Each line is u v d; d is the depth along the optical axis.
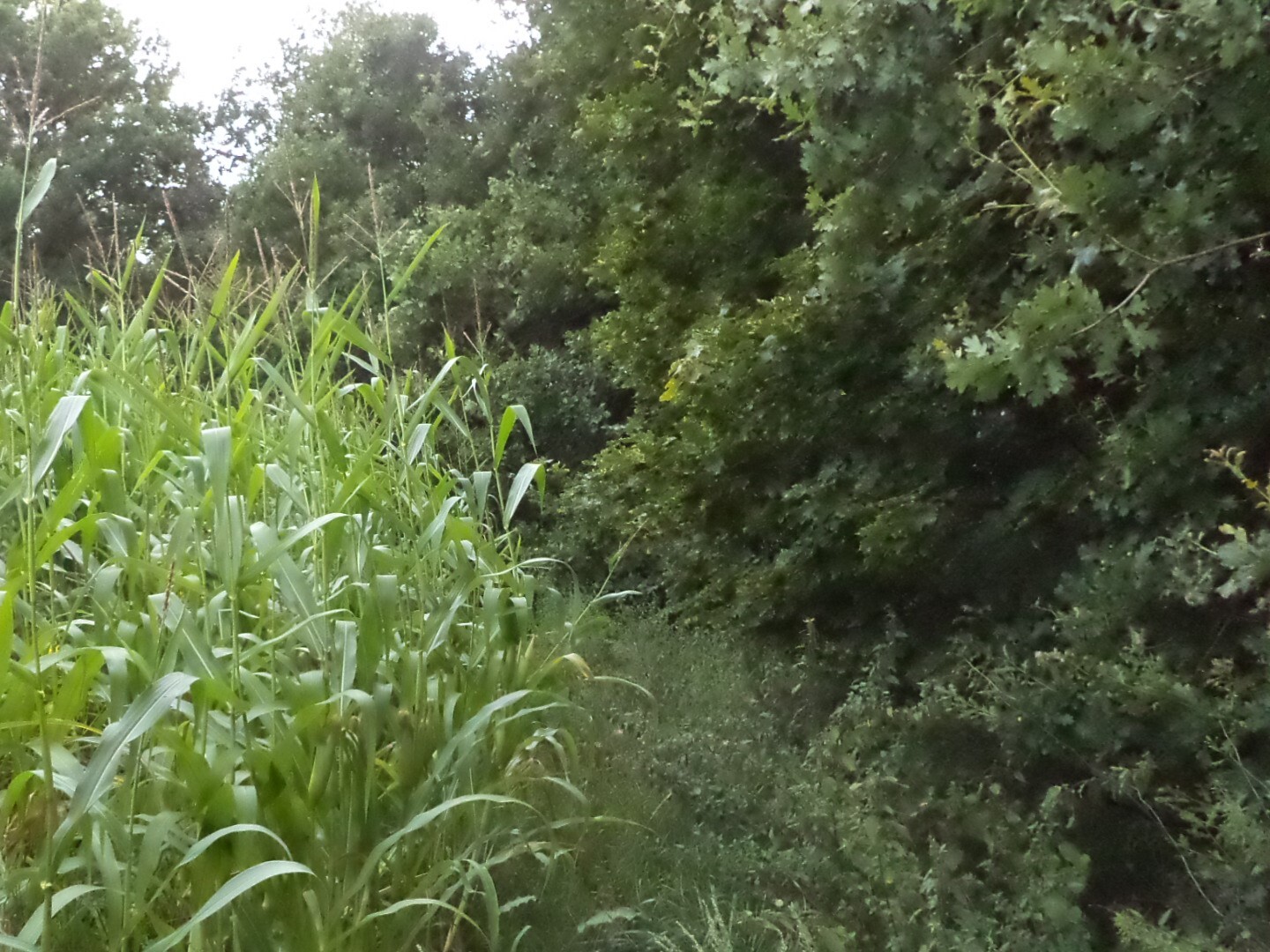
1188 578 2.72
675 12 5.55
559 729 3.43
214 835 1.98
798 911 2.94
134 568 2.45
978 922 2.67
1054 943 2.62
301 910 2.27
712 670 5.06
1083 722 2.98
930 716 3.42
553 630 3.89
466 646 3.44
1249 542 2.62
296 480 3.14
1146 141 2.76
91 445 2.58
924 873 2.94
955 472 3.96
